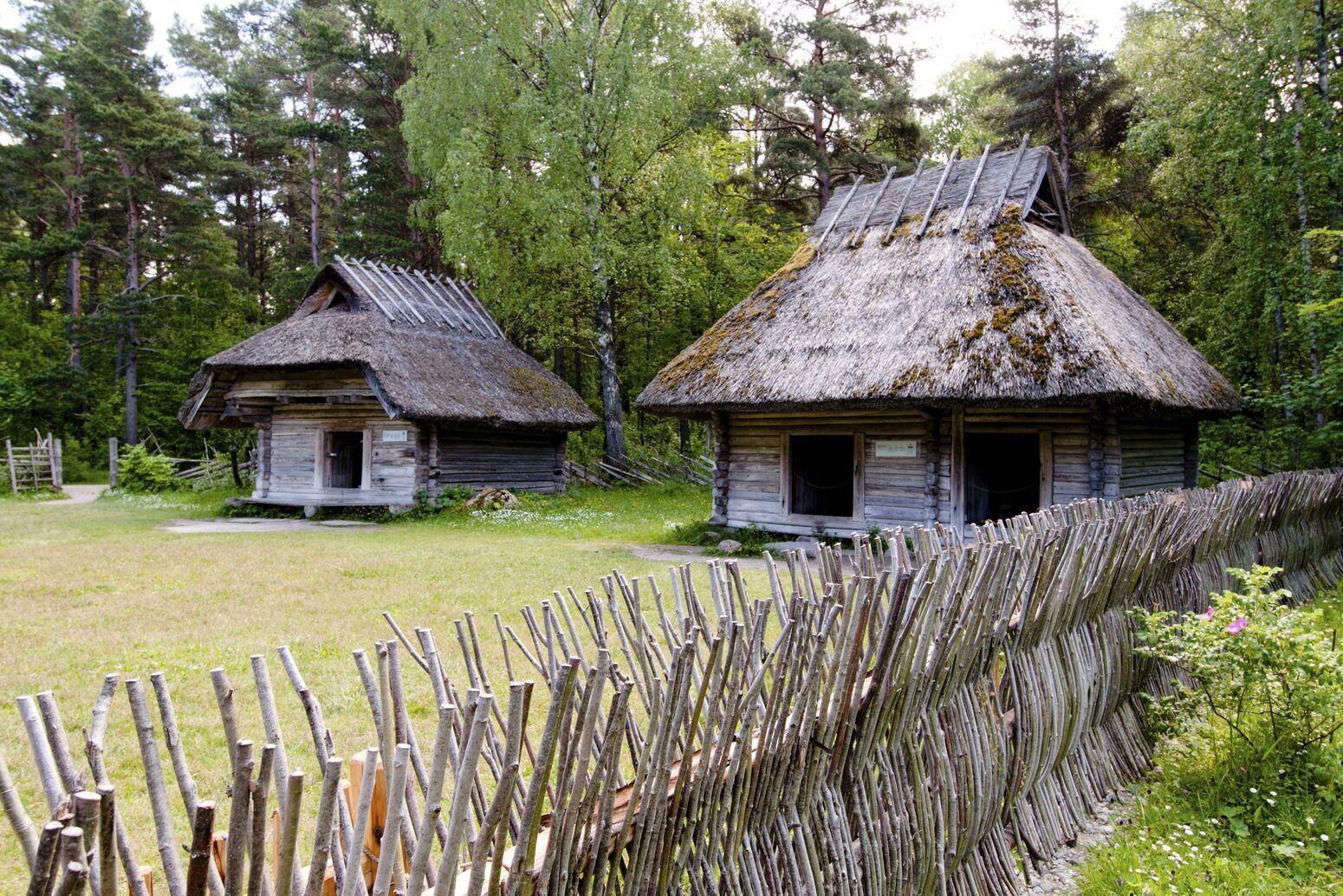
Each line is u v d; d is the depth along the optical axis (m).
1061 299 10.97
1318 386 12.70
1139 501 5.24
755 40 22.73
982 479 13.06
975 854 3.27
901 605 2.74
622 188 23.05
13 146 33.06
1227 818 3.79
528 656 2.78
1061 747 3.87
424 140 21.70
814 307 13.19
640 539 14.07
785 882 2.47
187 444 34.09
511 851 2.04
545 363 34.56
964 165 14.23
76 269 33.22
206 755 4.48
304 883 1.91
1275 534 7.46
